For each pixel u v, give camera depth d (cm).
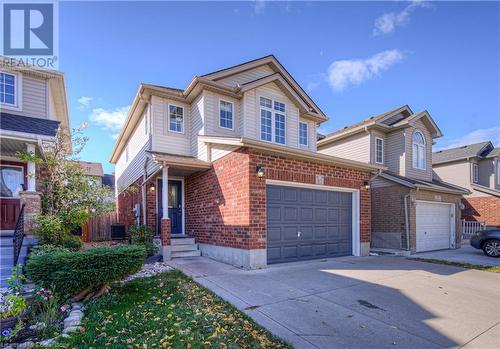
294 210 879
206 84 1070
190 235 1071
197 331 375
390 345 360
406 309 484
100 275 493
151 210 1070
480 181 2050
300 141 1366
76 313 439
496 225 1794
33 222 723
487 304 518
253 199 765
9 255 684
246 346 341
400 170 1466
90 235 1434
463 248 1430
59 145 812
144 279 636
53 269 465
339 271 746
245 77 1210
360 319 438
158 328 384
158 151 1098
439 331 403
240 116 1143
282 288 580
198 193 1037
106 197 942
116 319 415
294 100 1266
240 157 802
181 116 1178
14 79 998
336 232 991
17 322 393
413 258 1040
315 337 374
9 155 962
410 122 1441
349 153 1585
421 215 1291
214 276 669
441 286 630
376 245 1329
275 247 824
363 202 1052
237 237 795
